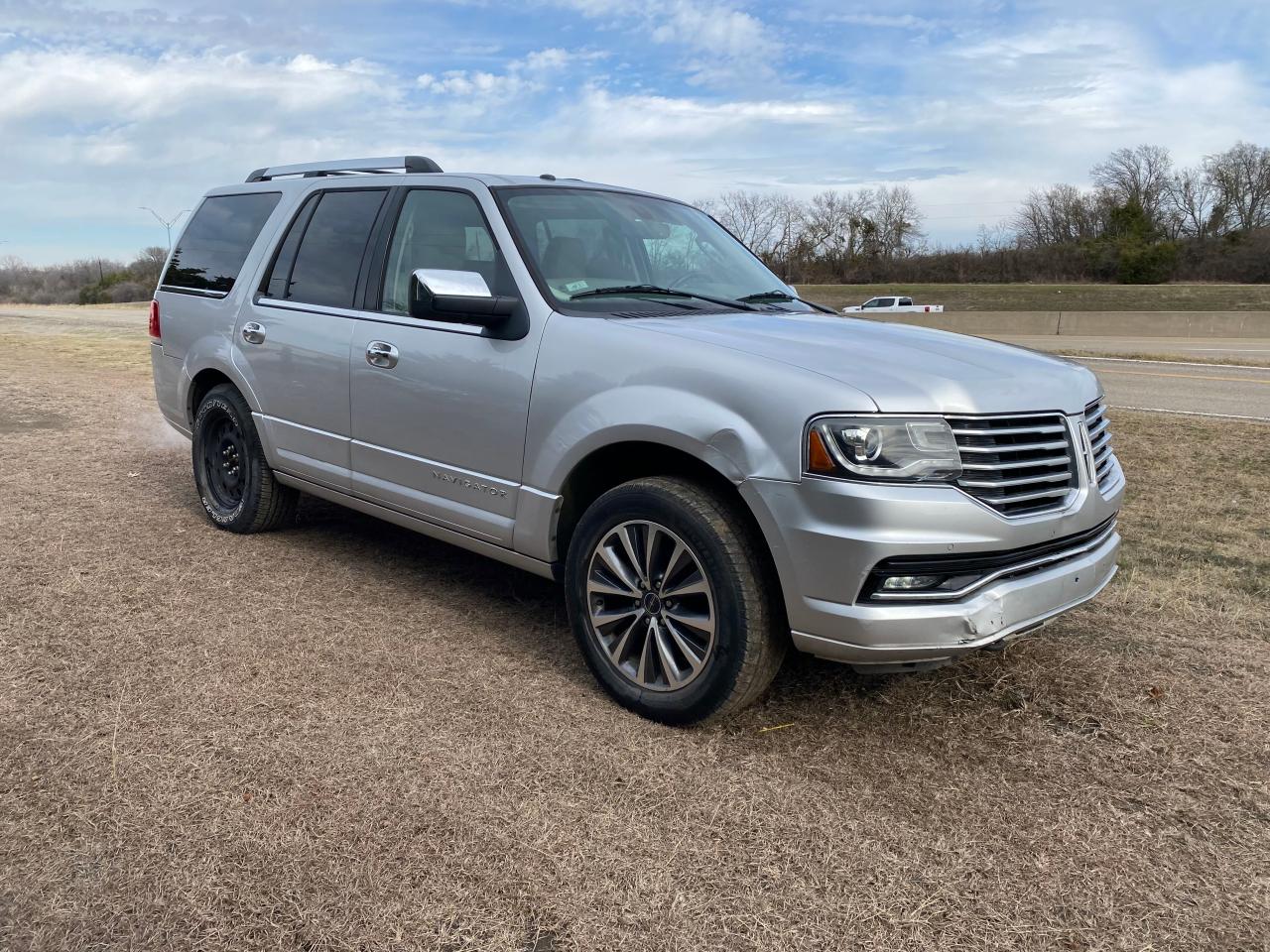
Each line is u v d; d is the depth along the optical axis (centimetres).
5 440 773
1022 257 6812
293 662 355
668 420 304
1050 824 270
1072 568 309
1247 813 279
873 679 361
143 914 220
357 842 248
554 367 341
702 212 484
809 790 282
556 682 348
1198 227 7550
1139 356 1858
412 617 405
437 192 411
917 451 275
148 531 519
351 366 420
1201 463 792
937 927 226
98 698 321
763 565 298
